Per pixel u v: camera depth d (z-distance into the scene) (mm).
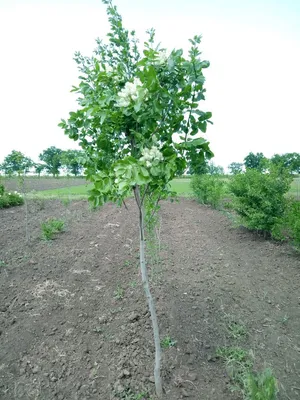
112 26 2461
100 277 5004
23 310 4016
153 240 6566
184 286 4688
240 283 4898
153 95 2000
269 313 4090
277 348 3420
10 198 11672
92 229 7914
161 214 10367
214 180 12547
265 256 6203
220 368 3080
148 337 3461
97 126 2387
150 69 1828
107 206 11453
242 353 3258
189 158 2428
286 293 4633
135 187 2510
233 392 2764
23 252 6055
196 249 6516
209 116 2264
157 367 2721
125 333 3535
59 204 11969
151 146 2145
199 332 3607
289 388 2865
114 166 1889
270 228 7090
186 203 13328
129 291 4500
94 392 2785
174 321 3754
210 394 2750
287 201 7012
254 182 7156
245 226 7762
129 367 3045
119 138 2461
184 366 3072
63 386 2863
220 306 4180
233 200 7637
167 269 5293
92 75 2441
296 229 6012
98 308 4086
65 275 5039
